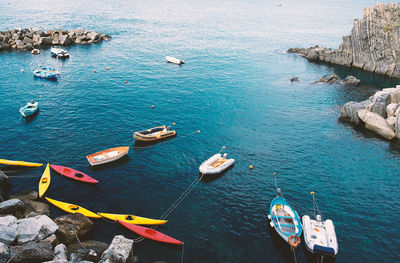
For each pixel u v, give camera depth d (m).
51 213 35.81
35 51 102.31
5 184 40.62
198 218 37.03
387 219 37.59
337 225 36.47
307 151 52.16
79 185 41.62
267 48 121.00
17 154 47.78
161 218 36.75
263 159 49.62
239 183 43.72
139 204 38.91
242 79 86.38
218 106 68.69
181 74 88.19
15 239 29.19
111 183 42.50
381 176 45.91
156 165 47.09
